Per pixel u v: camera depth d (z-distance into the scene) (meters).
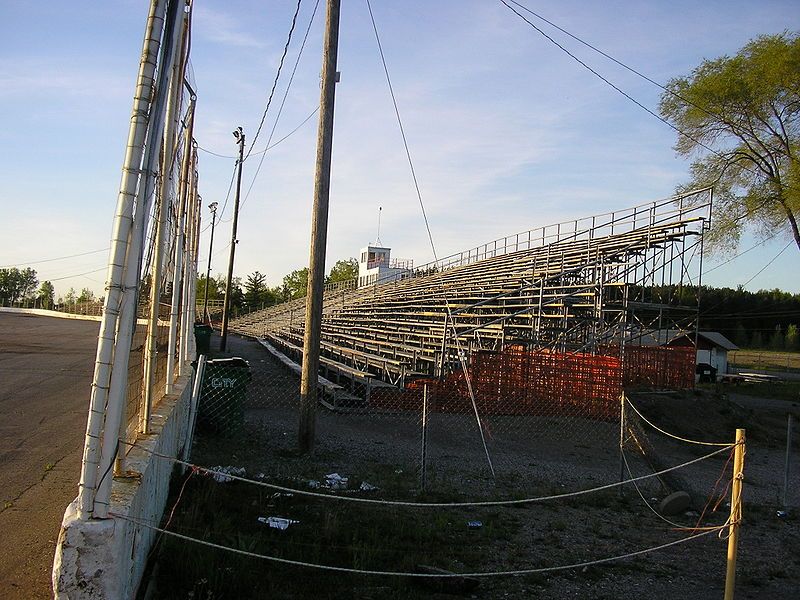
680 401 18.53
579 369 17.23
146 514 4.64
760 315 84.38
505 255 34.09
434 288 33.34
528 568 6.19
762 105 33.47
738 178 35.19
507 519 7.77
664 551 7.12
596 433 14.84
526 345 21.28
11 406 11.62
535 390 17.17
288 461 9.98
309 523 6.75
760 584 6.32
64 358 21.44
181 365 9.54
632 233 24.61
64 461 7.97
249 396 17.14
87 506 3.44
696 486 10.70
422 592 5.38
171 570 5.00
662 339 33.97
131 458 4.64
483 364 17.08
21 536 5.52
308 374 10.70
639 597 5.78
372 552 5.90
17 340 28.88
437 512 7.75
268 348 36.31
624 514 8.52
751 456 14.71
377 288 45.66
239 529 6.18
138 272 3.70
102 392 3.50
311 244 10.93
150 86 3.70
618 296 22.89
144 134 3.68
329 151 11.30
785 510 9.45
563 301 22.62
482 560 6.27
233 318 84.38
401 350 23.47
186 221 9.80
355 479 8.95
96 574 3.37
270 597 4.79
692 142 35.72
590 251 25.12
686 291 32.56
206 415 11.19
